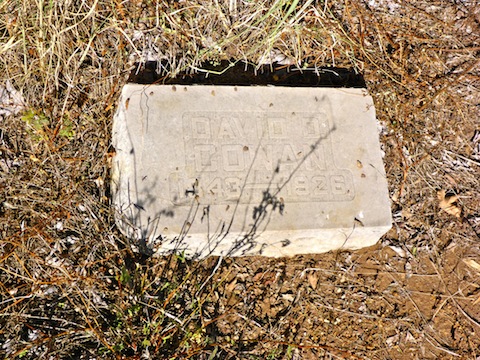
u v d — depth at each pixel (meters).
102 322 1.83
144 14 2.04
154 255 1.88
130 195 1.83
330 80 2.11
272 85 1.98
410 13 2.22
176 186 1.85
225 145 1.90
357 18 2.17
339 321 1.94
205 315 1.88
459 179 2.11
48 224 1.86
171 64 2.02
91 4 2.00
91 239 1.87
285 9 2.07
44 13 1.94
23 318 1.80
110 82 1.98
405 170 2.08
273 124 1.94
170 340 1.83
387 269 2.01
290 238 1.90
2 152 1.90
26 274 1.83
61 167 1.91
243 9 2.07
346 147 1.96
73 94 1.97
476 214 2.09
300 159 1.93
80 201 1.89
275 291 1.94
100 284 1.84
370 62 2.14
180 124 1.89
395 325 1.96
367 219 1.92
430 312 1.99
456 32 2.24
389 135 2.10
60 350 1.79
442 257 2.04
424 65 2.19
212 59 2.05
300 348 1.90
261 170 1.90
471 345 1.97
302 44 2.10
